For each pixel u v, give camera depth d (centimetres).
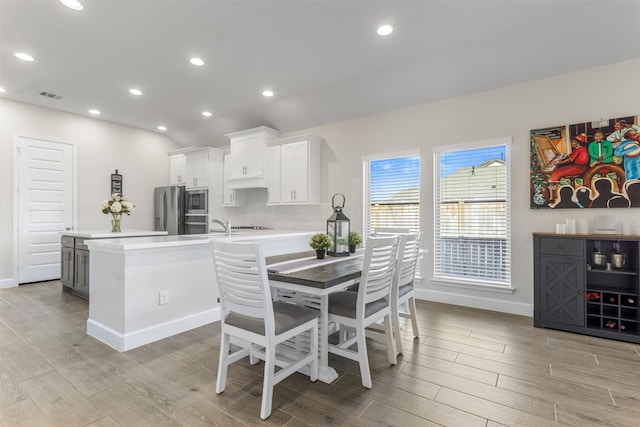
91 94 443
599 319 298
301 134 525
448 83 370
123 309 256
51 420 169
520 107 350
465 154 386
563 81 327
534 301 312
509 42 303
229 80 395
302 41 307
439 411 179
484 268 372
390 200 441
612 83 304
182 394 194
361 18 271
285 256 279
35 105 491
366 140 459
